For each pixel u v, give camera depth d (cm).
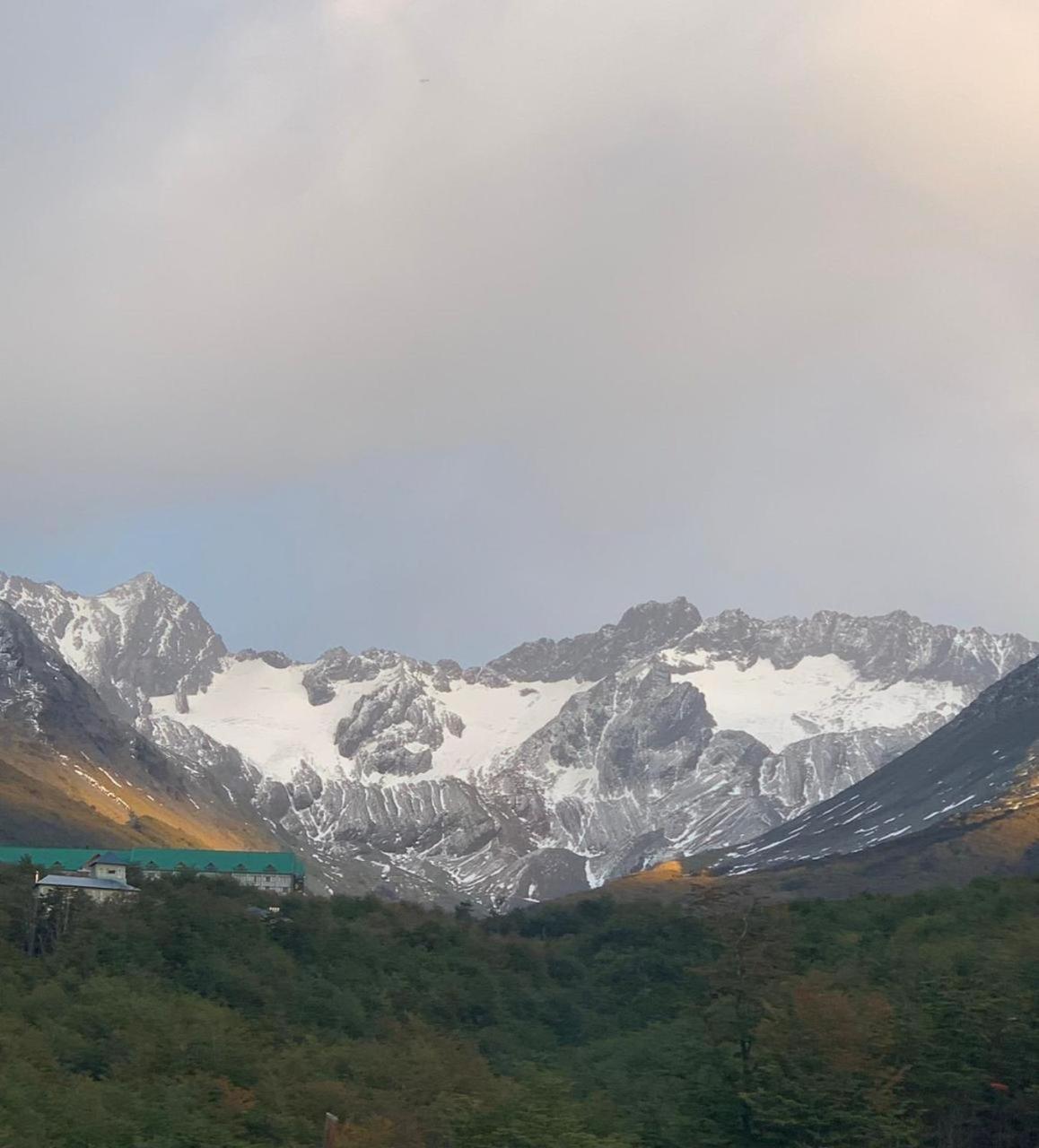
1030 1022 10588
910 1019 10838
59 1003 15300
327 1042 15362
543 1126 10062
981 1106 10050
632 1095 11725
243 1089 12481
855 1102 9675
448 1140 10756
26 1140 10300
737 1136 9688
